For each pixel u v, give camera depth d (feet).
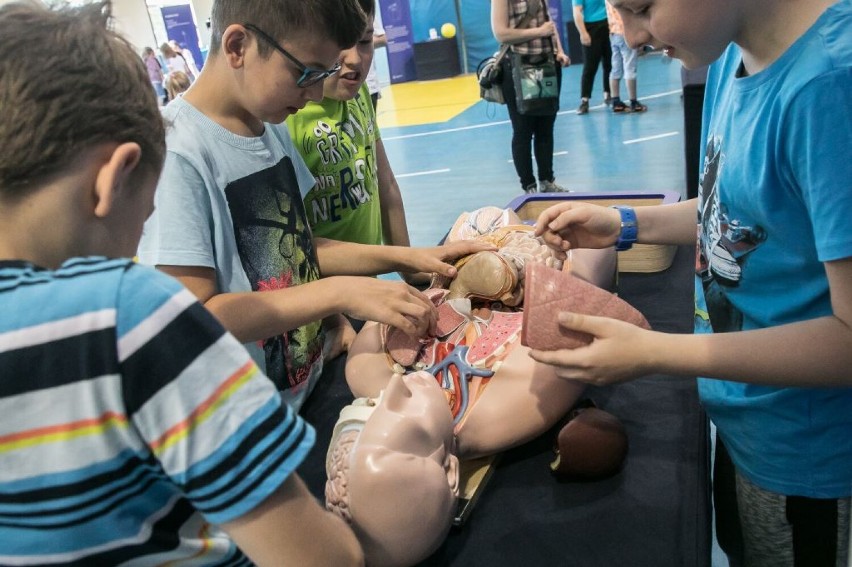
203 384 1.31
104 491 1.30
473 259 3.18
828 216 1.91
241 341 2.75
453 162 15.21
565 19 27.04
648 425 2.91
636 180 11.87
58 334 1.25
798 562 2.68
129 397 1.26
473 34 30.09
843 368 2.06
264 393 1.39
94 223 1.38
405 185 13.93
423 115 21.93
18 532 1.33
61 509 1.29
